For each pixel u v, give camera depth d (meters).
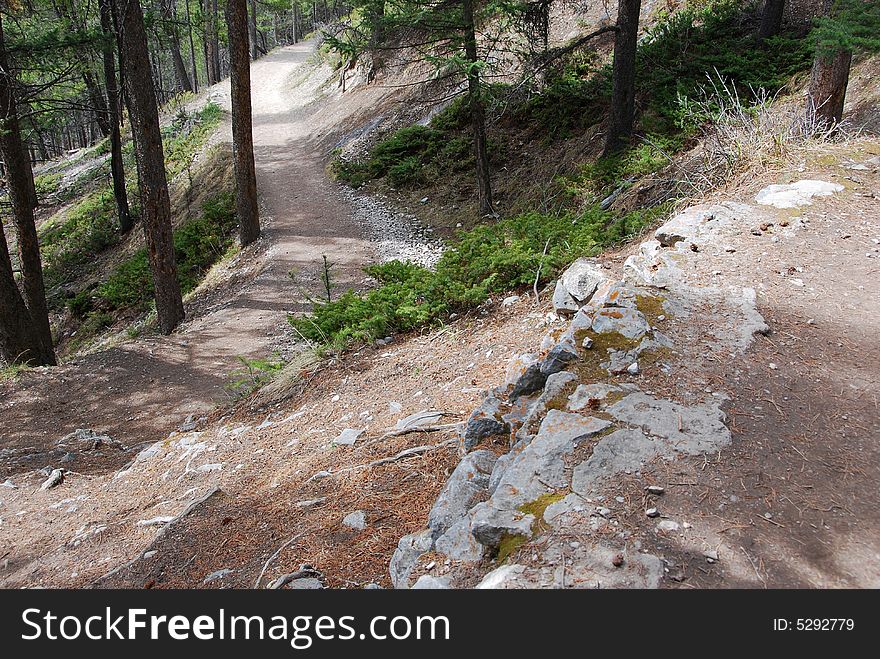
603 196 11.41
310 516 4.30
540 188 14.62
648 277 5.23
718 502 2.93
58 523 5.94
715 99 12.27
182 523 4.77
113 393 10.01
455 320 7.19
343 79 29.20
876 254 5.36
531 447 3.30
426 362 6.45
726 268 5.27
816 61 8.13
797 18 14.05
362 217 17.55
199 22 20.31
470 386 5.48
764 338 4.25
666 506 2.91
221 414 7.74
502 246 7.71
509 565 2.70
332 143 24.23
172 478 6.13
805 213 6.09
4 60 12.50
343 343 7.72
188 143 28.97
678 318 4.45
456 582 2.84
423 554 3.15
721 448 3.24
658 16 17.75
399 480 4.39
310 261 14.70
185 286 16.55
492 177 16.83
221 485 5.45
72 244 25.08
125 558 4.70
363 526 3.96
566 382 3.82
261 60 46.75
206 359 10.82
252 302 12.96
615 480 3.06
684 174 8.50
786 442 3.31
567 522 2.85
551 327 5.77
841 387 3.78
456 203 16.78
